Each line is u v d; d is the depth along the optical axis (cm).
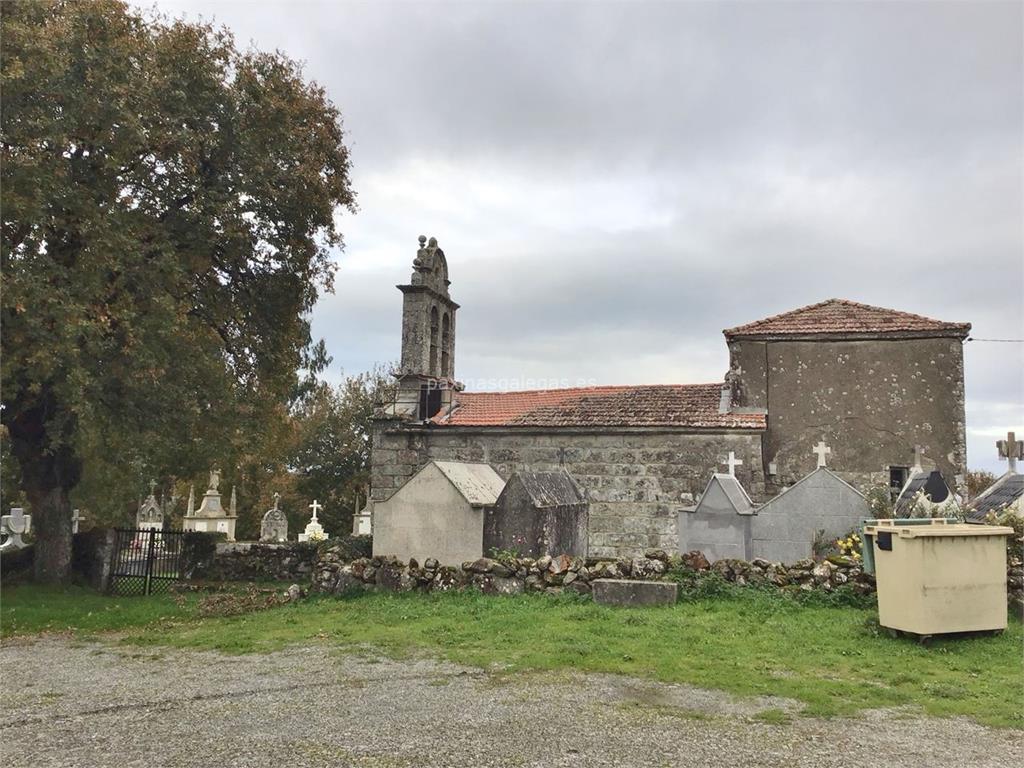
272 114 1841
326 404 4722
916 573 900
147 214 1641
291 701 701
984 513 1488
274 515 3425
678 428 1916
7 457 2233
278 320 2109
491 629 1002
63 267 1447
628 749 568
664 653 859
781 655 855
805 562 1192
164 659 926
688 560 1220
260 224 1959
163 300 1520
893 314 2062
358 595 1327
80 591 1712
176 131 1631
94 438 1798
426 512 1465
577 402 2164
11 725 640
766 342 2045
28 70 1339
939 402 1912
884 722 638
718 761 546
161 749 572
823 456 1767
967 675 786
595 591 1166
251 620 1205
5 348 1338
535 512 1380
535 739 589
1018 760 555
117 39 1532
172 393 1617
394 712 661
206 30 1802
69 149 1527
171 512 4391
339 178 2078
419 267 2217
